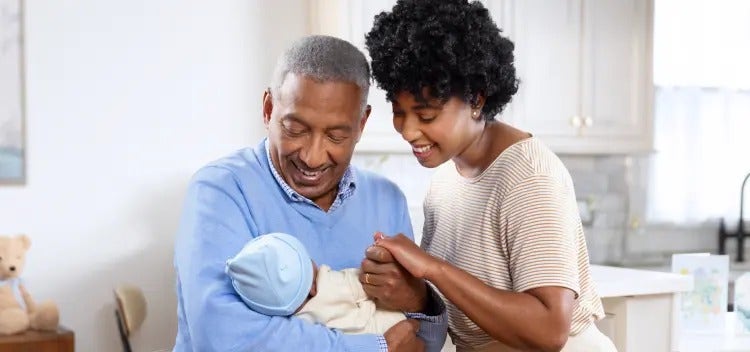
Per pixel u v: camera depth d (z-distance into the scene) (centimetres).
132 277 299
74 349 265
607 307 262
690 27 436
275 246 138
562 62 351
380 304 148
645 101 371
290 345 135
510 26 338
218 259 141
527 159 149
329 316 142
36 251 286
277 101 144
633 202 424
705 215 443
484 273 154
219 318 136
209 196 148
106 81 295
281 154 146
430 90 142
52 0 287
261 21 317
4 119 281
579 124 355
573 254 143
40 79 286
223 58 312
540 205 144
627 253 423
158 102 303
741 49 445
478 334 160
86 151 293
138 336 297
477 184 157
